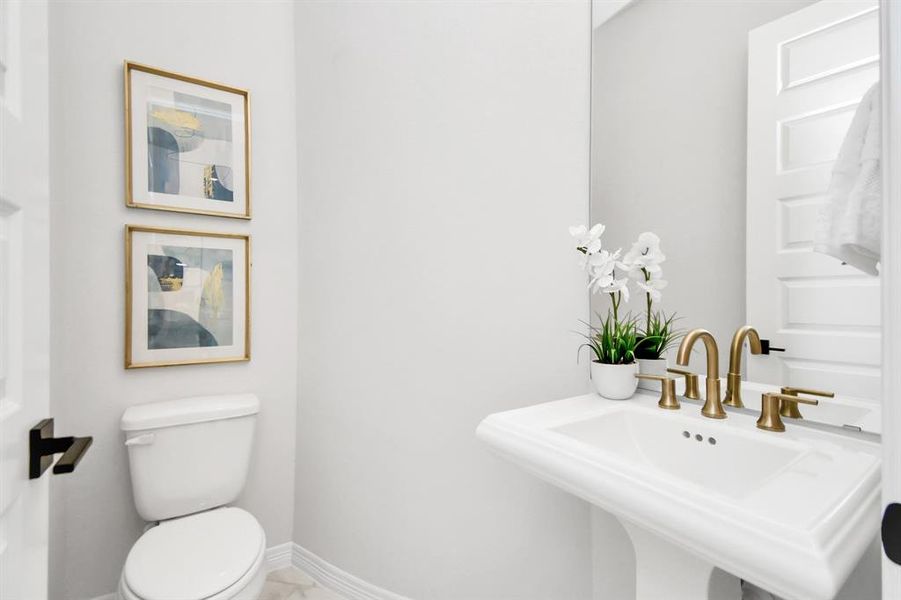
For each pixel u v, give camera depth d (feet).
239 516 4.48
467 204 4.47
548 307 4.07
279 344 6.05
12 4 1.83
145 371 5.16
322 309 5.68
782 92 2.87
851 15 2.57
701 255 3.30
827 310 2.66
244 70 5.87
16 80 1.84
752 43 3.01
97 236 4.90
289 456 6.08
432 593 4.58
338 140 5.50
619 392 3.40
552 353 4.05
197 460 4.83
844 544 1.52
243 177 5.80
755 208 3.00
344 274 5.38
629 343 3.48
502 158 4.30
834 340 2.63
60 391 4.59
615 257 3.42
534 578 4.12
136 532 5.07
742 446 2.64
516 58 4.25
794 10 2.82
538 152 4.13
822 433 2.65
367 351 5.11
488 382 4.34
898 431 0.98
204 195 5.53
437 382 4.58
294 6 6.23
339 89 5.49
